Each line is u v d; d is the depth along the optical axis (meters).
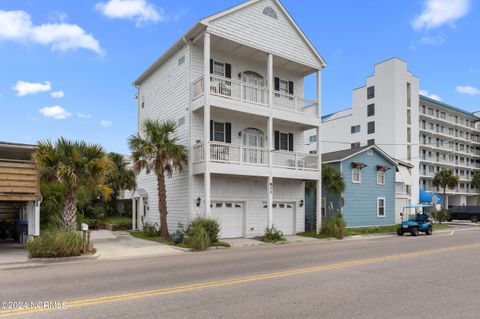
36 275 10.29
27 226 17.17
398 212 35.31
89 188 15.80
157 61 24.45
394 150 54.31
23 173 15.50
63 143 15.27
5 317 6.34
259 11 22.59
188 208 20.81
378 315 6.39
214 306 6.89
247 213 22.62
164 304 7.03
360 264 11.77
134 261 13.14
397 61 55.53
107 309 6.72
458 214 43.91
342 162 29.48
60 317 6.29
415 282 9.03
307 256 13.88
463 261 12.44
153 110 25.73
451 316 6.37
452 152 75.50
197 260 13.13
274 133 24.59
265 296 7.63
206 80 19.97
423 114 67.75
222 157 20.72
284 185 24.58
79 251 13.97
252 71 23.91
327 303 7.11
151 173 25.58
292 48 23.95
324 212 30.12
